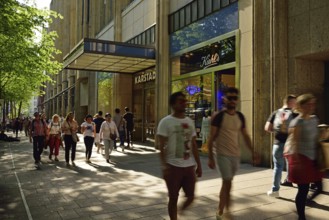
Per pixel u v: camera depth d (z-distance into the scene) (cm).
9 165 1069
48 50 2100
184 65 1417
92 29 2973
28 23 1686
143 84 1981
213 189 671
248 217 487
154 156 1265
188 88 1386
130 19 2031
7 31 1576
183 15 1428
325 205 532
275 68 902
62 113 4884
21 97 3700
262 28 962
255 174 818
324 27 802
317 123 439
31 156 1334
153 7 1722
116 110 1493
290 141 446
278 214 499
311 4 837
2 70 1873
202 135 1265
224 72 1159
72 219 502
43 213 534
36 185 746
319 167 432
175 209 417
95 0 2931
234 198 591
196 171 441
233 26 1099
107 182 772
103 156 1281
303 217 448
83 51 1469
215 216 498
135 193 658
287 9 905
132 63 1770
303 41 859
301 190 446
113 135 1134
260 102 957
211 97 1219
